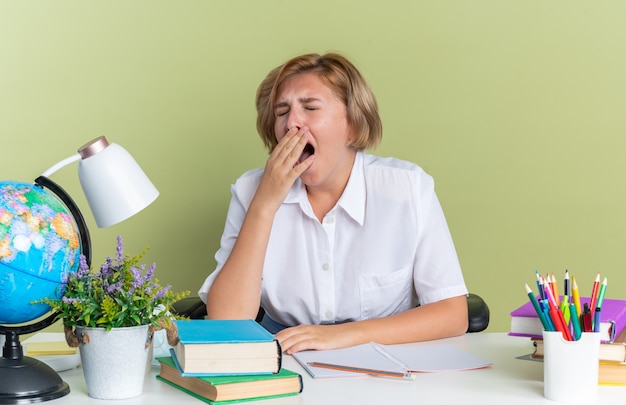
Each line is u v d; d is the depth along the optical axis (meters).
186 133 2.68
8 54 2.59
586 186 2.76
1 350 1.37
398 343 1.72
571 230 2.76
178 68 2.67
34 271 1.19
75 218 1.29
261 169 2.16
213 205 2.71
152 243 2.67
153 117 2.66
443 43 2.74
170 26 2.66
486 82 2.75
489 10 2.74
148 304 1.22
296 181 2.04
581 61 2.74
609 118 2.75
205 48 2.68
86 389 1.30
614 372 1.34
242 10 2.69
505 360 1.55
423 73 2.74
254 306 1.88
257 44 2.70
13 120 2.60
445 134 2.75
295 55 2.72
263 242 1.89
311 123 1.91
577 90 2.75
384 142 2.74
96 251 2.64
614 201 2.76
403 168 2.06
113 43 2.63
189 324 1.39
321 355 1.54
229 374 1.24
